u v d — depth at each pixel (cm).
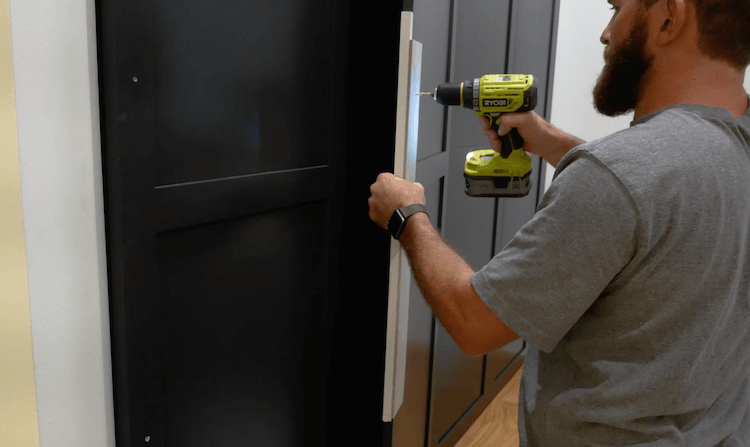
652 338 79
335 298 152
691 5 79
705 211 75
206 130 108
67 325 89
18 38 77
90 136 89
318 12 131
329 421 158
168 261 105
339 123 143
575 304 78
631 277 78
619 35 87
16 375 85
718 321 78
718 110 81
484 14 213
